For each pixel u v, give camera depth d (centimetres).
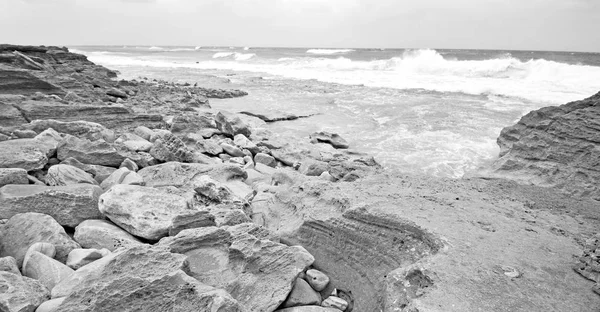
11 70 1420
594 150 848
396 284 463
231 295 460
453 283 438
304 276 556
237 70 4525
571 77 2558
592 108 923
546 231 588
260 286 499
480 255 492
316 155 1227
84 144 871
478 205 668
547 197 785
